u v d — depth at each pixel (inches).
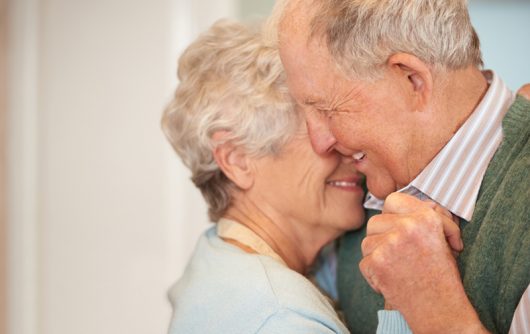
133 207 108.5
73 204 112.0
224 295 49.9
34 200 114.1
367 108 44.4
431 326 41.3
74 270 113.0
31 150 113.1
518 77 100.2
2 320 117.4
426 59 42.8
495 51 100.4
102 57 108.0
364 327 57.0
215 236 57.8
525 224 40.6
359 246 59.9
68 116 110.8
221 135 55.1
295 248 58.1
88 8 108.0
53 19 110.1
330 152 55.0
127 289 110.3
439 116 44.1
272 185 56.1
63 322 114.7
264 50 54.3
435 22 42.4
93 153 109.9
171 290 57.7
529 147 42.9
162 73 104.7
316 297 50.2
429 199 46.1
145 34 105.3
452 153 44.3
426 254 41.3
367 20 42.6
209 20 101.7
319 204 56.4
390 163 45.5
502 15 99.5
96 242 111.1
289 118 54.3
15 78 112.4
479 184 44.4
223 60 54.8
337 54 43.7
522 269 40.2
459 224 45.4
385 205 44.2
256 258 52.3
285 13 45.9
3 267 116.4
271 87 54.1
